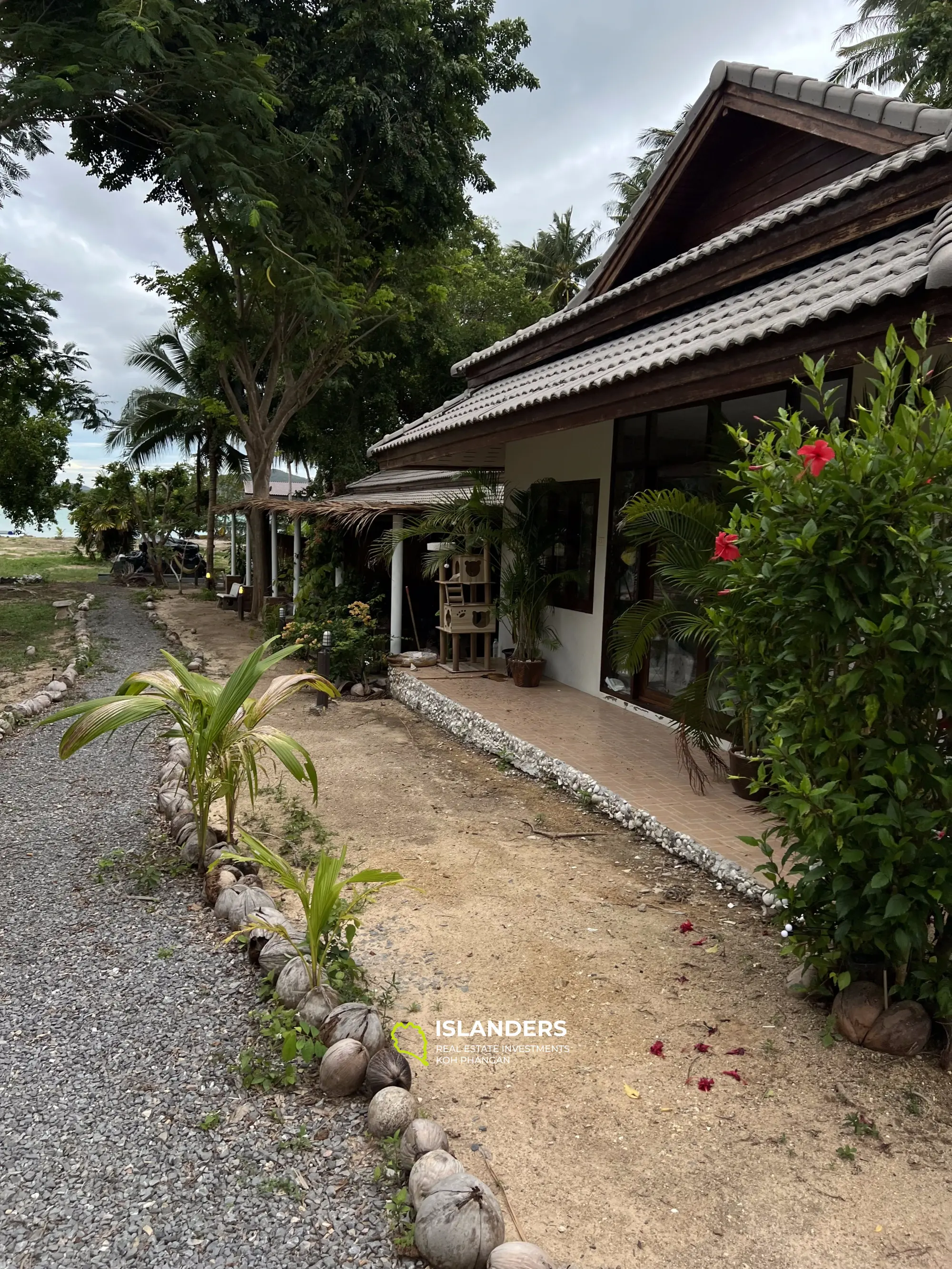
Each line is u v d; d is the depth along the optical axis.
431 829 5.40
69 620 16.94
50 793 5.91
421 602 12.75
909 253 4.27
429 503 10.88
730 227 7.75
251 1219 2.16
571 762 6.36
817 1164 2.43
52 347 15.05
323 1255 2.06
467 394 11.41
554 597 9.66
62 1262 2.02
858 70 23.03
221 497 31.84
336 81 13.48
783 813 2.88
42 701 8.71
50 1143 2.42
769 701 3.04
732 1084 2.79
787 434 2.95
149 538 26.89
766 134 7.20
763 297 5.37
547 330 9.22
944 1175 2.38
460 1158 2.46
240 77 10.54
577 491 9.02
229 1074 2.75
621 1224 2.22
